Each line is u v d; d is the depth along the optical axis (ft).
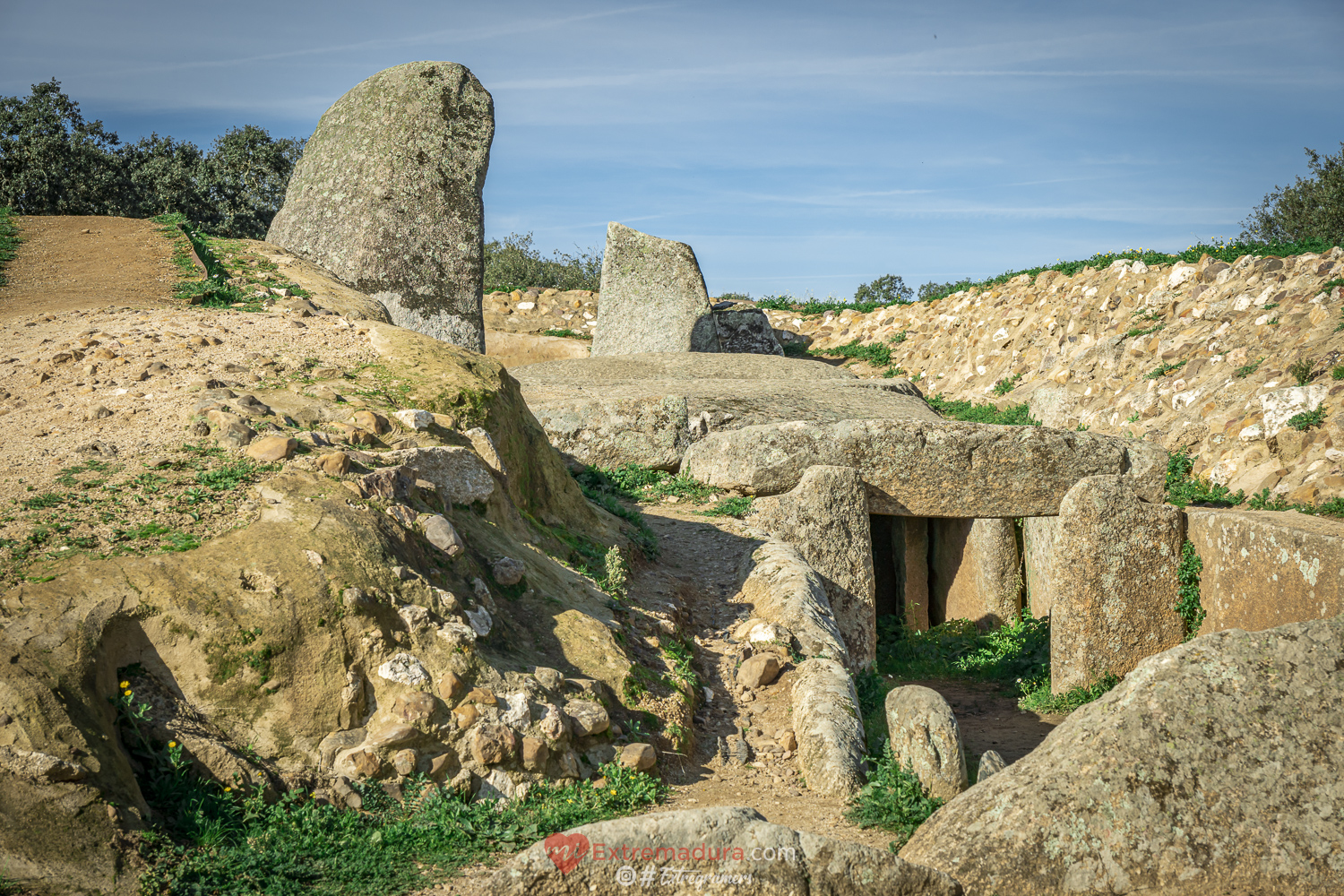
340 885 11.76
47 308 30.37
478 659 15.87
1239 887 11.93
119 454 18.04
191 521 15.66
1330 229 83.15
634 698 18.02
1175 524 30.48
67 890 10.71
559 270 98.78
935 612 46.09
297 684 14.19
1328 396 37.14
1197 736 12.81
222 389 21.20
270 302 33.32
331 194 43.60
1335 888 11.82
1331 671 13.14
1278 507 34.14
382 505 17.69
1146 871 12.05
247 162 110.11
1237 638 13.61
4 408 20.70
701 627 24.04
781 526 30.96
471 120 44.29
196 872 11.51
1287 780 12.43
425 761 14.39
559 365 52.75
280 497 16.56
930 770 16.11
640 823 10.65
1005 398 57.93
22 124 96.99
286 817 12.97
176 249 41.68
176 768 12.85
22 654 12.37
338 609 14.80
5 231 44.16
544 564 21.52
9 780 11.16
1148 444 33.83
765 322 69.31
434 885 11.98
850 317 79.51
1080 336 56.34
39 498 15.87
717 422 39.14
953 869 12.26
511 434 25.52
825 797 16.79
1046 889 12.09
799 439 33.27
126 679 13.37
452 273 43.62
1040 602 38.52
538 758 15.15
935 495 33.19
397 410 22.22
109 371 22.86
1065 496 30.66
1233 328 46.24
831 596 30.68
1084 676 29.81
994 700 30.76
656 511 33.37
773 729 19.38
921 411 42.70
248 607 14.24
